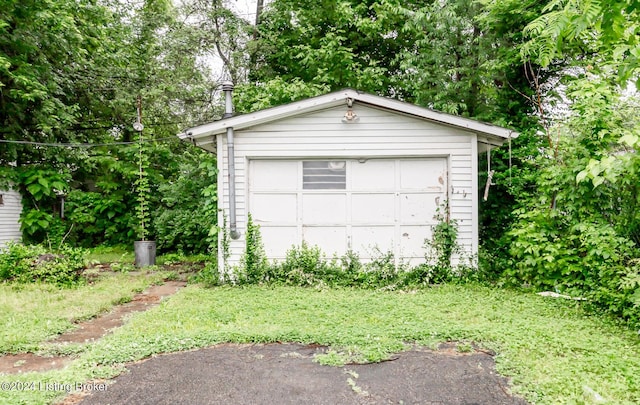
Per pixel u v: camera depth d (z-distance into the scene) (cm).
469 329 443
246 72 1420
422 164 748
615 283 486
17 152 1100
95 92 1290
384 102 716
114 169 1231
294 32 1406
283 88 1166
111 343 418
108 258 1091
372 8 1322
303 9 1353
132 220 1228
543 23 220
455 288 660
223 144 743
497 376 335
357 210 750
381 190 750
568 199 610
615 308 486
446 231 724
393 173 750
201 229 1118
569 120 713
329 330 451
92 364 364
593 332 439
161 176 1285
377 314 520
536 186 789
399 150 736
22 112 1081
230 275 730
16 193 1105
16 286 705
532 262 629
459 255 728
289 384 326
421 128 736
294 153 739
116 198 1267
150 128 1348
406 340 423
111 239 1295
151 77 1318
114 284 752
